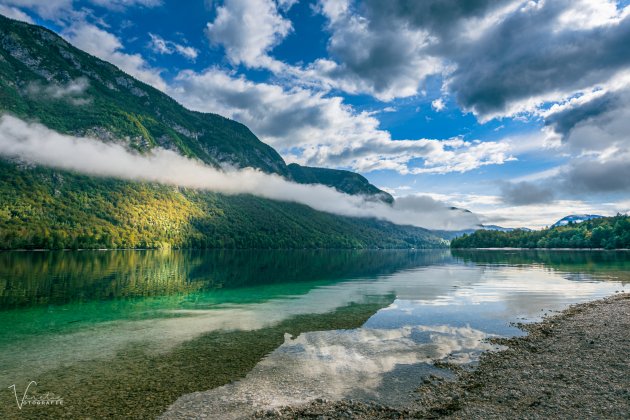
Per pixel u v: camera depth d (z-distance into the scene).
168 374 16.97
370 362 18.55
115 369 17.66
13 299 37.56
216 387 15.45
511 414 12.61
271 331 25.22
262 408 13.43
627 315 27.92
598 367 16.97
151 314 31.17
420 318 29.05
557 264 91.19
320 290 47.34
